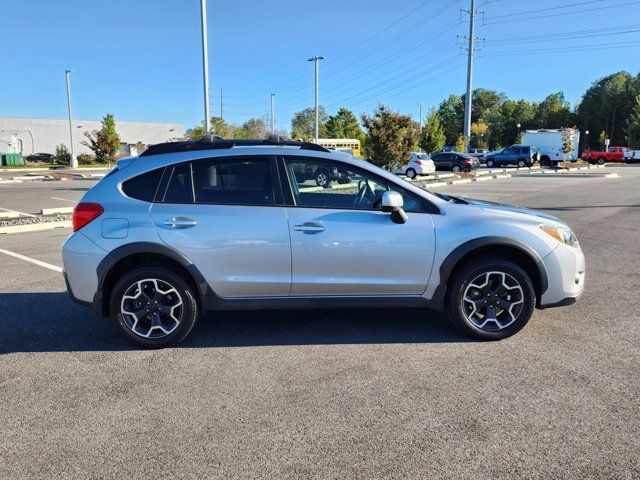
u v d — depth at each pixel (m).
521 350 4.01
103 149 44.44
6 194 19.95
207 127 18.59
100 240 4.00
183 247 3.99
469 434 2.82
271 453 2.68
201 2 17.73
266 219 4.03
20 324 4.79
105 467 2.58
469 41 40.09
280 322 4.76
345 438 2.80
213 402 3.24
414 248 4.05
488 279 4.12
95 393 3.39
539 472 2.48
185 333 4.13
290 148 4.22
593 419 2.96
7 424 3.01
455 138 112.12
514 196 17.02
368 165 4.20
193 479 2.47
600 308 5.04
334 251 4.03
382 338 4.32
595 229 10.03
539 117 94.56
